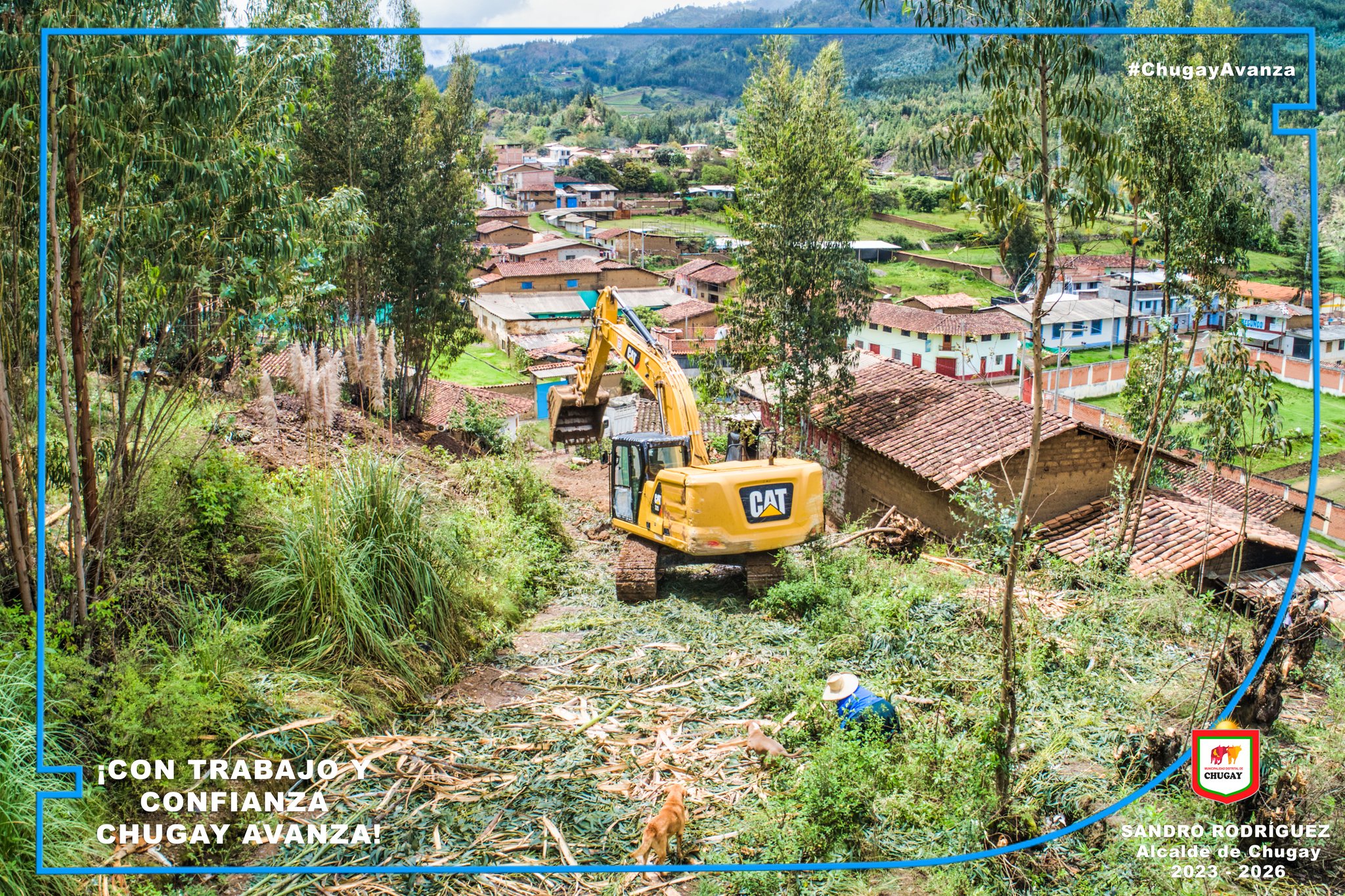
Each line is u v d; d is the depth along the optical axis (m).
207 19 7.08
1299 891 6.18
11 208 7.08
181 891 5.91
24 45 6.56
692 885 6.32
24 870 5.48
